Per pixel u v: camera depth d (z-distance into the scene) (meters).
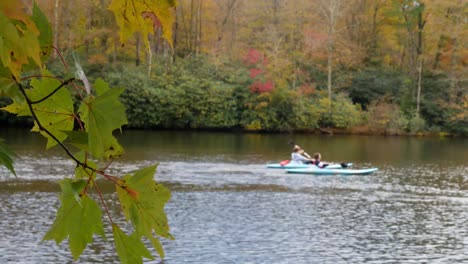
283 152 32.25
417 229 15.62
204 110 45.66
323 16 51.41
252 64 48.22
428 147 37.72
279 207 17.78
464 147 38.22
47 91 1.24
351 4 53.78
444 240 14.59
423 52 51.62
